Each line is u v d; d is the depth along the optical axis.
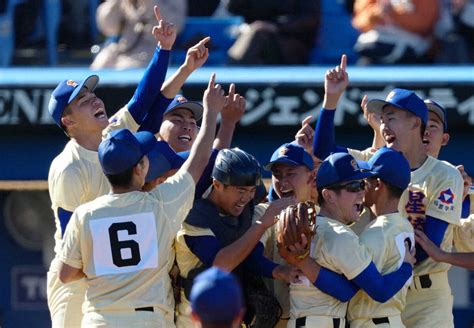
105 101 27.62
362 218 18.33
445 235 18.89
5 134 27.78
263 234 17.73
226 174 16.97
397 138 18.64
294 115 27.34
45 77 27.89
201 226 17.19
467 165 27.27
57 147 27.81
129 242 16.20
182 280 17.38
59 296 18.05
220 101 17.38
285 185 18.03
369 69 27.94
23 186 27.92
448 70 27.77
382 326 17.27
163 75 19.64
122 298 16.19
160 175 17.44
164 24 19.62
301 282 17.00
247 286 17.64
